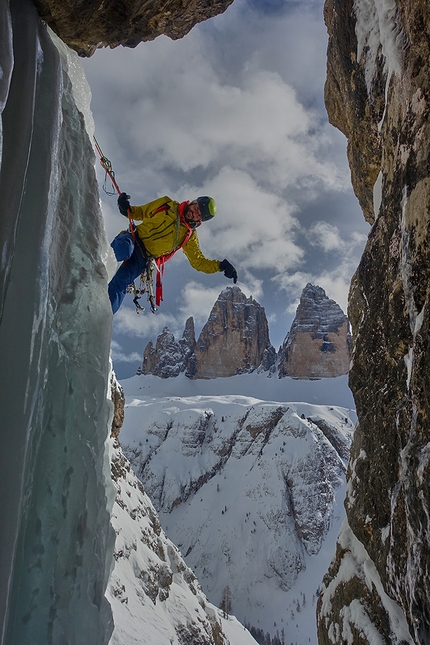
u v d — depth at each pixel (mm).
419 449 4219
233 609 137375
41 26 3809
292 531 157625
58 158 3832
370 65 6566
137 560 32562
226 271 5738
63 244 3742
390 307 5461
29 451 3104
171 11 4703
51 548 3162
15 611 2895
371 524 5789
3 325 2912
